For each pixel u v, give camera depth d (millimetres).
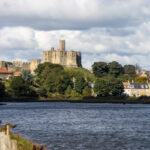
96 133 90312
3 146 51469
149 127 102312
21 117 133875
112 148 71750
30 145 56656
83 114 149750
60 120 123250
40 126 104625
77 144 75500
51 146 73250
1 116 137625
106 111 167875
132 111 167500
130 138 82688
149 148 71875
